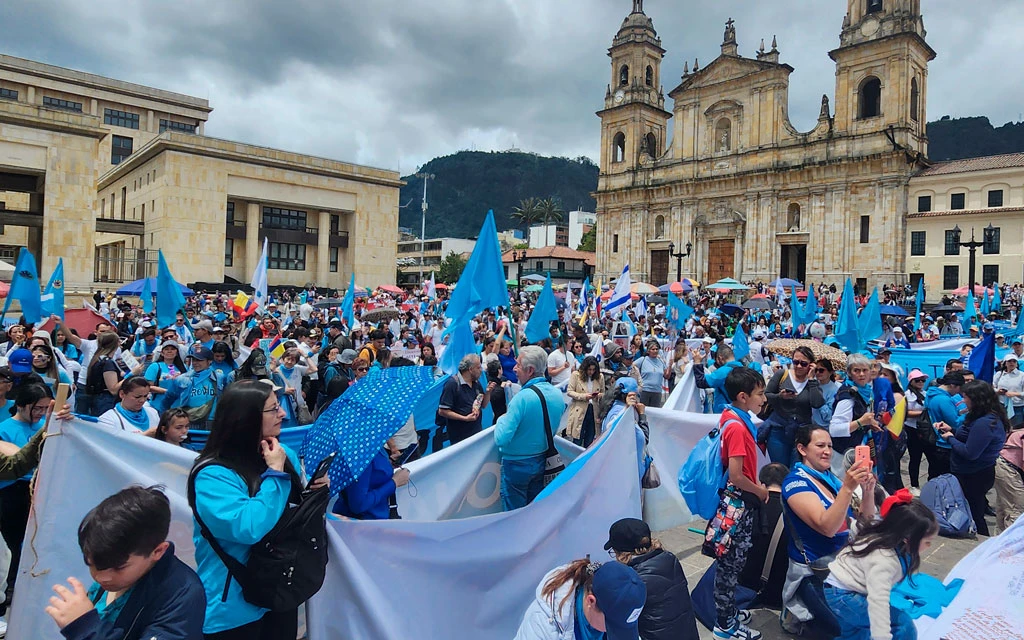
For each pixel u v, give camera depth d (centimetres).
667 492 832
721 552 545
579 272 9200
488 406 1030
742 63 5809
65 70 7481
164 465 489
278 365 1020
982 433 780
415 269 12444
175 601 287
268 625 361
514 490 666
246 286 5153
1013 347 1474
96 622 273
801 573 512
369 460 429
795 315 2308
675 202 6288
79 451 476
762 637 547
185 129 8419
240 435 345
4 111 3791
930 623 511
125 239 6047
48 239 3962
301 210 6122
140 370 958
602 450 639
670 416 850
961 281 4819
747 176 5741
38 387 612
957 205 4931
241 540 323
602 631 385
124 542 271
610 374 1100
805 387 812
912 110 5238
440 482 664
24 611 450
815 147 5388
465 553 496
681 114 6281
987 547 585
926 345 1916
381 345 1259
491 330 2200
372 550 445
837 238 5250
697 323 2638
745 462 554
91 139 4094
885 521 453
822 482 521
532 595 544
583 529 603
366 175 6253
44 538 460
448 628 480
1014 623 490
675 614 417
